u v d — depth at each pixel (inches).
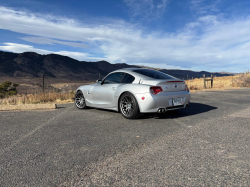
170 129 142.7
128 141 117.3
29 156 97.7
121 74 206.8
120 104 191.8
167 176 72.9
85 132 140.4
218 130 136.1
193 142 111.5
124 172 77.4
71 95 401.7
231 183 66.6
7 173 80.0
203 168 78.6
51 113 223.1
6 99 358.0
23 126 162.9
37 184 70.6
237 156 89.7
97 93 222.2
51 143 117.3
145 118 185.2
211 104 273.4
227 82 1360.7
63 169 82.0
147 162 86.0
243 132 129.6
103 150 103.1
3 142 121.7
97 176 75.0
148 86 173.2
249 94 435.2
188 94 192.1
